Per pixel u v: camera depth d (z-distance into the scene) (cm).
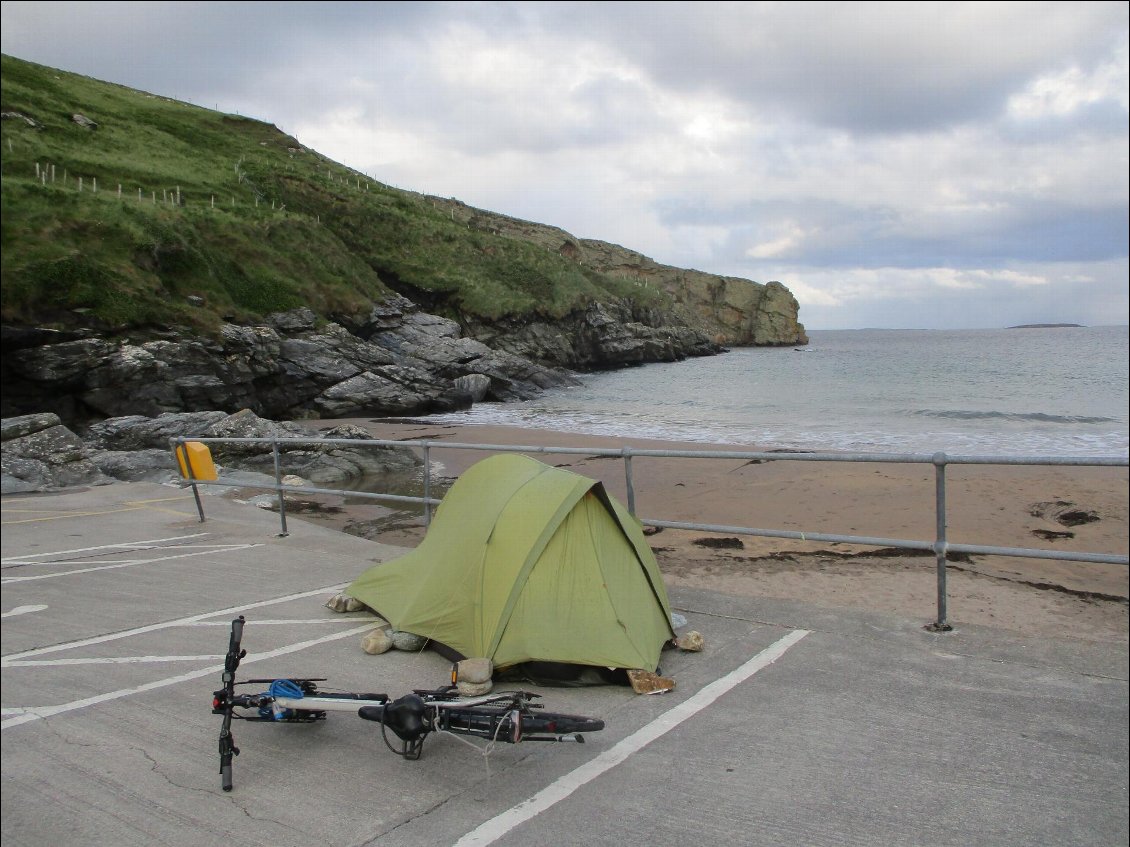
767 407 3416
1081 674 438
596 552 461
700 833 298
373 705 335
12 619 579
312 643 510
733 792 326
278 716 352
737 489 1395
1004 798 320
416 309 4738
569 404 3778
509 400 4088
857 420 2848
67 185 4219
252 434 1852
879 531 1096
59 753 378
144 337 2734
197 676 467
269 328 3266
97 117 6275
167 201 4450
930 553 890
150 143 6091
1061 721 385
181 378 2711
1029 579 799
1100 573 834
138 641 529
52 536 875
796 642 496
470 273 6050
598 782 335
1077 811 311
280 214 4959
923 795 323
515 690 424
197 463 911
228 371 2888
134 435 1828
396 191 8412
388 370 3491
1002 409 3138
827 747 363
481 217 11388
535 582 444
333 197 6247
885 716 393
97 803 335
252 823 314
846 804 316
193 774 354
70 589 656
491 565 455
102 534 883
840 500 1293
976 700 409
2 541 852
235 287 3606
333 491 812
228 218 4200
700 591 606
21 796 342
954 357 7494
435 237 6384
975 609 626
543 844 292
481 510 485
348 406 3328
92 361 2502
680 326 8025
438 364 4053
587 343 6172
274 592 635
